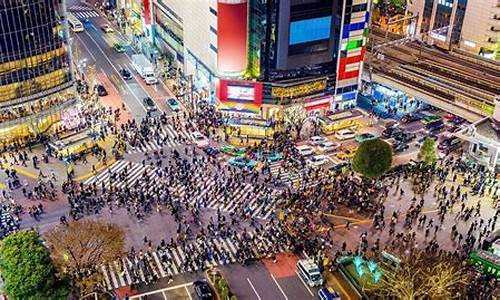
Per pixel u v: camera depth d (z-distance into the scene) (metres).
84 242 69.50
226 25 103.88
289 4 100.06
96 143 101.88
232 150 100.69
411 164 98.12
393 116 115.88
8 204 86.06
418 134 110.06
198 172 95.00
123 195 88.00
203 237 80.19
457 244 81.31
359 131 110.19
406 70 120.38
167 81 127.56
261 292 72.38
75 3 168.38
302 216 84.25
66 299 63.06
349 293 72.50
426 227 84.62
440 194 91.81
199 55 116.44
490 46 134.88
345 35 108.94
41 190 89.25
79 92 119.69
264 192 90.19
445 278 67.19
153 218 84.31
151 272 74.56
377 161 87.69
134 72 131.00
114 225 76.25
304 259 76.81
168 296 71.25
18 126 103.25
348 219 85.50
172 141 104.38
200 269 75.50
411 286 67.31
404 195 91.56
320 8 103.31
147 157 99.19
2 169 95.00
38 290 60.34
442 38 142.25
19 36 97.62
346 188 90.94
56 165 96.62
